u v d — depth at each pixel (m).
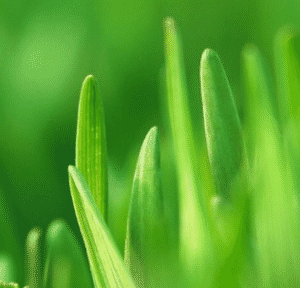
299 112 0.27
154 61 0.56
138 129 0.51
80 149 0.24
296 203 0.23
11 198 0.44
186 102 0.23
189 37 0.60
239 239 0.22
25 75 0.54
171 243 0.23
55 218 0.44
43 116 0.52
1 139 0.48
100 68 0.56
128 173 0.29
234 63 0.58
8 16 0.58
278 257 0.23
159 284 0.23
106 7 0.58
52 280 0.25
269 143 0.23
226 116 0.24
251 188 0.23
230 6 0.60
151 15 0.60
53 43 0.56
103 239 0.23
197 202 0.23
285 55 0.28
